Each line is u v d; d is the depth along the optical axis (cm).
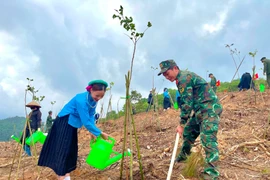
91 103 386
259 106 979
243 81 1491
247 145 554
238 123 746
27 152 634
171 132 754
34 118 662
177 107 1220
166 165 479
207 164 393
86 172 487
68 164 387
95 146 407
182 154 474
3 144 1003
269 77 1347
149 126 879
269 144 554
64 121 389
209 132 394
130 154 381
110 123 1118
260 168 452
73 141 392
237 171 444
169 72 404
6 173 559
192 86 403
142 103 1772
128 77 379
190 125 454
